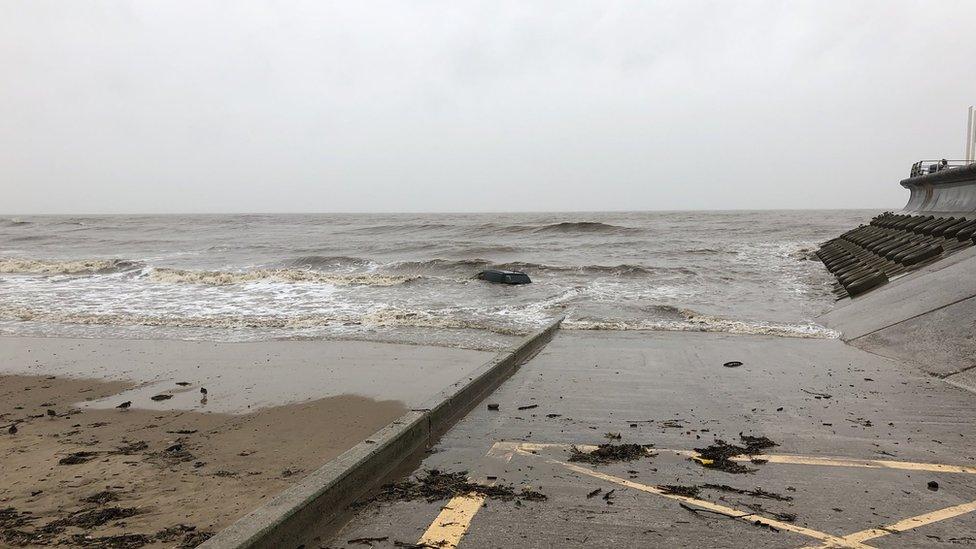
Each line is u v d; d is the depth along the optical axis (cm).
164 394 735
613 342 959
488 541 313
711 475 405
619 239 4022
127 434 586
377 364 873
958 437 473
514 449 466
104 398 723
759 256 2730
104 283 1912
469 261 2473
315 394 727
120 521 380
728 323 1138
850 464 421
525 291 1702
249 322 1237
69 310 1402
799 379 688
